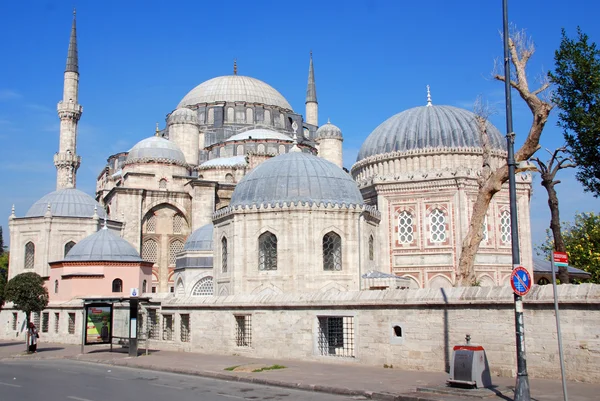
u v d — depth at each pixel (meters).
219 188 79.31
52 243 69.38
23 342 52.19
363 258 42.78
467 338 21.08
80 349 41.94
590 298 20.81
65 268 54.19
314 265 40.62
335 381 22.58
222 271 44.69
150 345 39.94
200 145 94.94
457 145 54.75
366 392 20.05
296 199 41.47
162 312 38.97
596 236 64.75
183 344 36.81
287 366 27.70
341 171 45.44
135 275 55.06
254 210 41.50
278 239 40.91
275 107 103.38
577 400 17.53
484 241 52.25
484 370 20.00
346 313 28.41
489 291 23.80
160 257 79.44
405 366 25.92
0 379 25.62
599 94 25.66
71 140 96.31
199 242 63.06
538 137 27.42
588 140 25.66
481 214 30.56
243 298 33.34
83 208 72.62
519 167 29.34
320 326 29.69
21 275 42.38
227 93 106.00
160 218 80.44
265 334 31.70
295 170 43.34
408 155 55.38
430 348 25.22
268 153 83.25
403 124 57.84
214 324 34.81
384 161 56.75
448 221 52.16
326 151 86.06
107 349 40.22
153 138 84.00
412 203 53.66
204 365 28.98
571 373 21.19
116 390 21.69
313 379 23.23
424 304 25.42
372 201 56.00
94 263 53.88
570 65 26.22
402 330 26.22
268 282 40.66
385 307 26.95
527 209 54.69
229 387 22.61
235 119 99.44
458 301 24.36
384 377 23.44
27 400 19.38
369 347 27.42
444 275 51.56
